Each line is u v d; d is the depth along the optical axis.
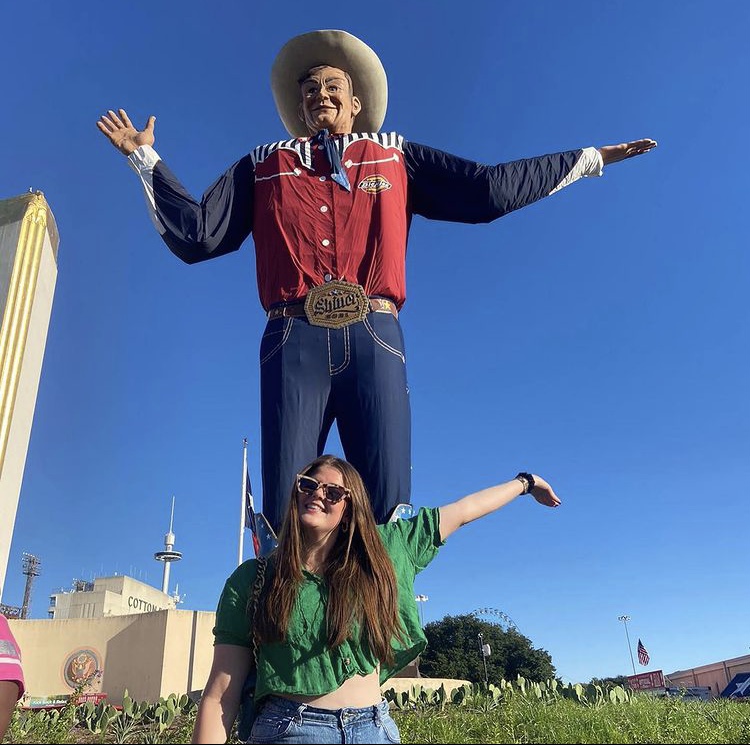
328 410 5.26
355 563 3.23
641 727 4.43
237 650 3.15
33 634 35.53
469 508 3.80
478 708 5.47
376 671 3.20
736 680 42.41
